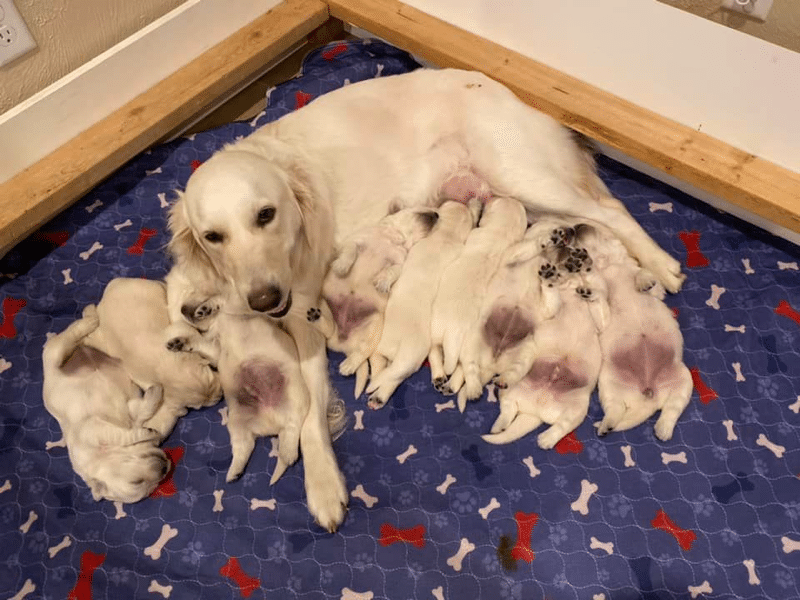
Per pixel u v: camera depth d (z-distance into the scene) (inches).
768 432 39.1
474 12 49.1
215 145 50.6
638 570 35.5
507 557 36.1
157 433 39.0
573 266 38.4
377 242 41.6
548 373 38.0
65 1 42.1
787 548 35.7
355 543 36.8
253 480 38.9
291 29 52.6
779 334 42.1
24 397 41.9
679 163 43.1
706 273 44.5
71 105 45.1
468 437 39.9
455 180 44.7
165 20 47.5
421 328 39.3
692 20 39.5
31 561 37.0
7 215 42.9
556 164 43.8
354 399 41.4
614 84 45.7
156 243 47.2
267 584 36.0
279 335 37.6
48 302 45.2
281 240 35.6
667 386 38.1
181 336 38.3
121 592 36.0
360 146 42.2
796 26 36.3
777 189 41.3
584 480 38.1
